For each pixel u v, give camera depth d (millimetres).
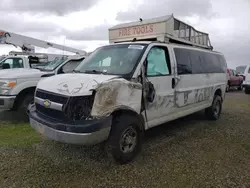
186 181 3133
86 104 3133
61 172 3279
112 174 3262
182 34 5773
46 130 3330
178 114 4844
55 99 3285
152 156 3900
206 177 3248
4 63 8680
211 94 6156
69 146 4211
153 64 4125
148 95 3908
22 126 5430
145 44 4168
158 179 3170
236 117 6996
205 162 3719
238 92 15820
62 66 6785
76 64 6883
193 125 5957
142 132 3842
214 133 5281
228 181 3150
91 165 3508
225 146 4457
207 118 6492
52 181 3041
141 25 5242
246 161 3791
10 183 2969
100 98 3137
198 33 6531
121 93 3371
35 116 3596
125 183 3047
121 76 3609
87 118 3125
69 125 3072
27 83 5758
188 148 4305
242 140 4824
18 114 5852
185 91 4949
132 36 5410
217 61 6633
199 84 5508
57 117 3320
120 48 4348
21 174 3193
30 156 3766
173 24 5184
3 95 5539
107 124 3164
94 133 3055
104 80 3279
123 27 5574
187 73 5012
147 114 3965
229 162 3740
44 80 3838
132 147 3668
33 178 3100
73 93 3131
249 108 8609
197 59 5555
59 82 3475
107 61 4152
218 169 3490
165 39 4918
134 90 3582
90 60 4488
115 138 3375
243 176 3289
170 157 3881
